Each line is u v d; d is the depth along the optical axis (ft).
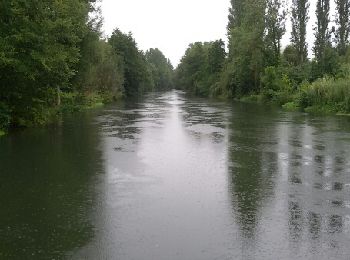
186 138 66.69
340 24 195.62
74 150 54.60
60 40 84.23
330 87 125.39
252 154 52.11
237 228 26.68
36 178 39.47
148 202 32.17
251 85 216.74
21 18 67.41
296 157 49.90
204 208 30.63
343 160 48.01
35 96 77.15
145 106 159.74
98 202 32.17
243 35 206.49
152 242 24.59
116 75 216.33
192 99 232.12
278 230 26.30
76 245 24.21
